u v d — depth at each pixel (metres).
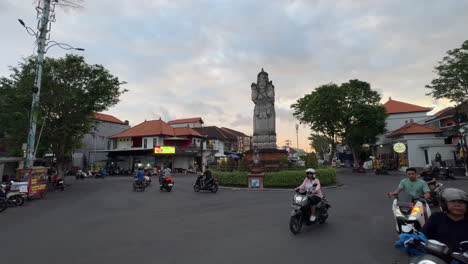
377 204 10.40
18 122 18.11
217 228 7.11
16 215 9.42
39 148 20.98
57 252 5.25
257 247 5.43
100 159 46.00
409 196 5.66
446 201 2.85
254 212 9.33
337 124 36.09
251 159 20.66
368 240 5.78
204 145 46.56
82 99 19.88
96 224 7.74
